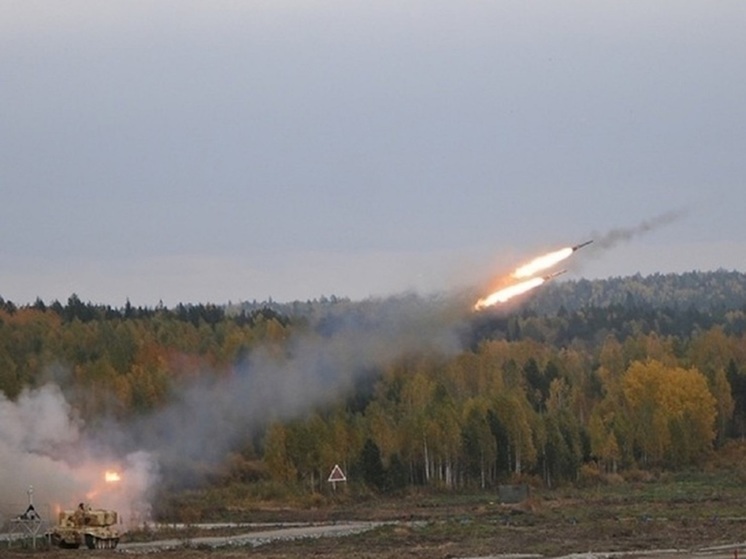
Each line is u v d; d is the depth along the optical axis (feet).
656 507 482.28
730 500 513.04
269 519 460.14
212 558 327.26
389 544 365.61
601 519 437.58
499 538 380.17
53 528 366.43
